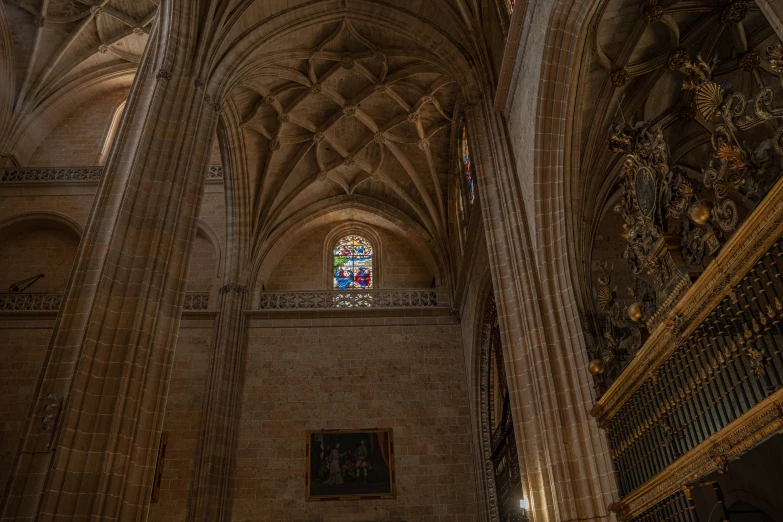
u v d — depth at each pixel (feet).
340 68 72.84
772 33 40.86
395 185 85.51
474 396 71.61
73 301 41.06
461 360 77.10
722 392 26.02
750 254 23.34
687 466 27.43
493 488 67.87
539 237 43.42
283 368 75.46
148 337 41.37
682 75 46.50
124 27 88.33
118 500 36.29
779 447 23.00
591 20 40.52
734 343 24.72
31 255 81.46
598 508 35.99
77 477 35.55
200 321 76.43
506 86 51.19
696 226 29.12
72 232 82.17
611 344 36.68
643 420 32.22
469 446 71.51
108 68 91.30
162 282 43.55
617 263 53.42
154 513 64.95
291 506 67.51
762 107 23.26
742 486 25.32
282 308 79.56
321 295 81.30
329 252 87.51
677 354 29.17
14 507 33.78
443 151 82.02
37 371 72.79
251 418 72.08
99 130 90.22
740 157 24.32
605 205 53.42
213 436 67.56
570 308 41.27
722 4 40.52
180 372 73.05
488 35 57.93
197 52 53.57
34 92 87.20
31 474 34.73
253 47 60.90
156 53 53.01
